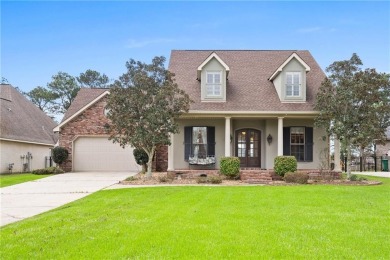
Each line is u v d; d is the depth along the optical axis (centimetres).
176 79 2152
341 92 1672
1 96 2881
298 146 2045
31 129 2905
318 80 2133
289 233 664
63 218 826
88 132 2456
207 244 590
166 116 1698
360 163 2989
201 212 868
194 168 2042
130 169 2475
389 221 768
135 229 693
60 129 2453
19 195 1289
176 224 735
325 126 1795
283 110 1909
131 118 1719
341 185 1553
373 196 1141
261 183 1684
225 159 1830
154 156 2298
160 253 546
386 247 580
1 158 2372
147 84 1712
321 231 680
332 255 540
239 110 1908
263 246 581
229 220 773
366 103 1664
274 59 2358
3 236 665
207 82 1986
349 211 883
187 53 2428
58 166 2414
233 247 574
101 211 909
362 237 639
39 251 567
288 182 1669
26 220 823
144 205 989
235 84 2114
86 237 644
